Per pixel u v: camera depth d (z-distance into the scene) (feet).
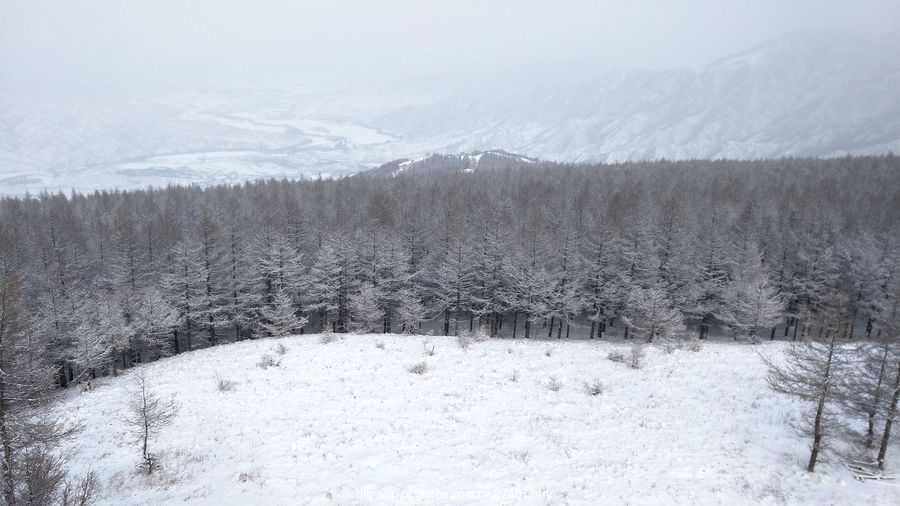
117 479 60.44
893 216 234.17
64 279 165.27
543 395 86.84
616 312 182.80
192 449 68.08
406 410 80.48
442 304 171.94
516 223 221.66
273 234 178.91
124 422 77.82
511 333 189.16
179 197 334.44
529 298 163.32
